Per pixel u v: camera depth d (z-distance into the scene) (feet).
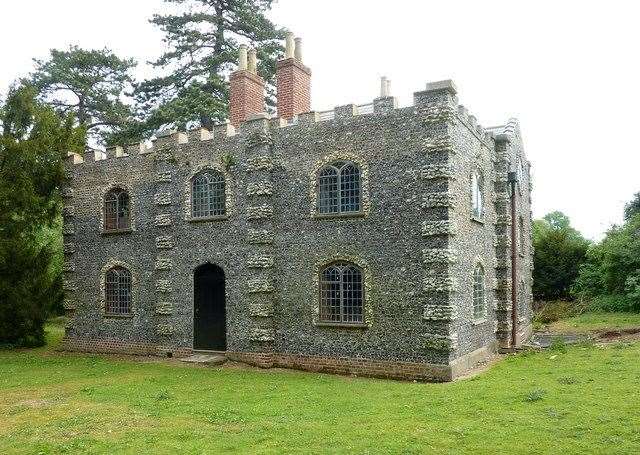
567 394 45.50
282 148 70.08
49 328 127.85
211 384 58.23
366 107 65.67
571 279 147.13
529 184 112.88
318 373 65.21
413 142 61.67
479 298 71.20
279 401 49.19
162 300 78.48
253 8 134.62
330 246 65.92
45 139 92.48
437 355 58.80
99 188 87.66
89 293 87.92
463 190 65.00
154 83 135.74
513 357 70.69
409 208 61.46
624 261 120.47
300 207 68.33
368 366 62.54
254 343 69.92
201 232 75.72
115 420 43.62
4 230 91.97
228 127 74.13
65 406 49.44
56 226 122.11
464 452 33.06
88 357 82.02
